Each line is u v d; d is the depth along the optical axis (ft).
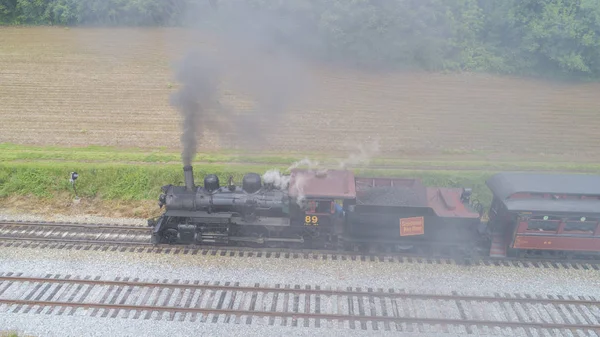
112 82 114.11
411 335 43.11
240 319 44.27
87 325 43.19
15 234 57.47
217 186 54.54
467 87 120.57
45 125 91.40
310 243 55.16
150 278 49.80
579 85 124.98
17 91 108.17
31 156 74.49
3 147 79.87
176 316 44.50
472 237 52.08
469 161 78.64
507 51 130.31
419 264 53.36
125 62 125.08
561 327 44.21
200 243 55.47
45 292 47.34
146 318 44.14
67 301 45.80
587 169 76.28
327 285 49.47
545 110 107.55
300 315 44.68
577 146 89.20
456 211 52.42
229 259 53.21
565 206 50.49
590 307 47.01
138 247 55.21
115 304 45.42
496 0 129.49
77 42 138.41
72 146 82.23
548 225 51.49
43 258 52.75
